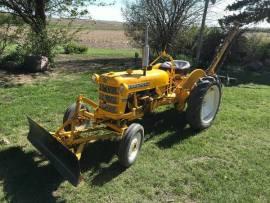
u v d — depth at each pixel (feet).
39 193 14.62
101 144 19.01
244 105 27.76
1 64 37.96
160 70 21.18
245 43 53.01
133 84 18.06
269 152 19.27
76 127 18.31
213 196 14.90
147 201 14.48
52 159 15.96
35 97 27.32
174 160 17.88
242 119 24.23
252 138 21.12
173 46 51.39
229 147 19.71
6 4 40.63
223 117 24.39
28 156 17.61
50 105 25.27
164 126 22.13
